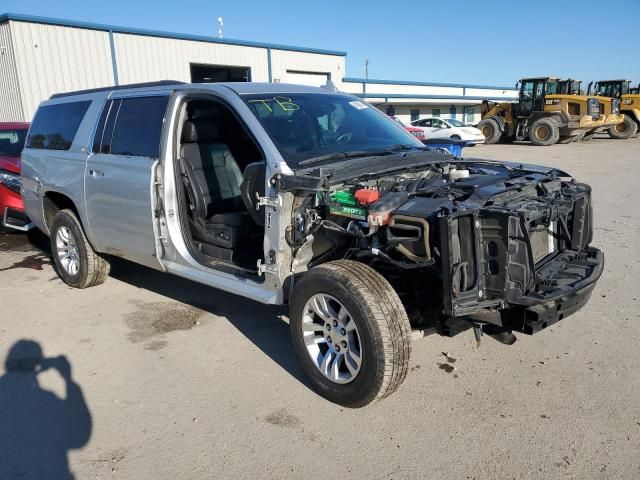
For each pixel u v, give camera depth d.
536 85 26.27
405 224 3.20
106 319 5.02
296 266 3.77
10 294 5.75
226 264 4.30
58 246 5.92
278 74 24.72
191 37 21.11
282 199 3.60
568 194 3.79
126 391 3.78
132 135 4.81
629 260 6.43
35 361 4.23
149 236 4.62
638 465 2.93
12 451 3.15
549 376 3.85
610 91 30.00
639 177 13.73
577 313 4.90
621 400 3.53
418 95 40.19
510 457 3.02
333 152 4.12
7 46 17.17
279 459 3.05
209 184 4.70
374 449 3.11
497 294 3.12
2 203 7.52
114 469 2.99
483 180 3.70
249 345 4.44
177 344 4.48
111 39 19.02
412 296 3.66
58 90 18.05
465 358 4.15
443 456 3.04
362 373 3.24
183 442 3.21
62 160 5.52
